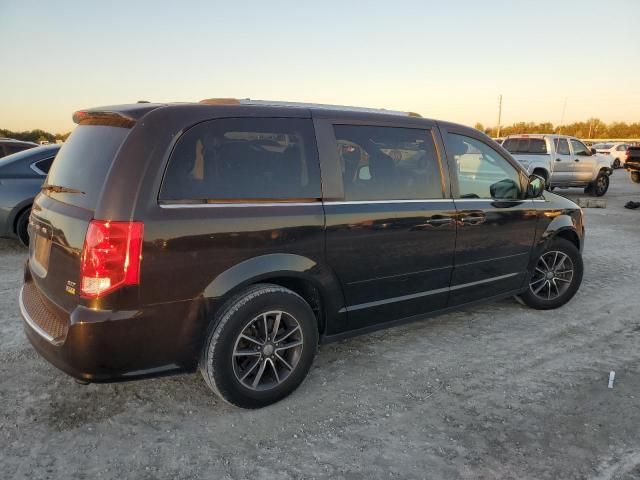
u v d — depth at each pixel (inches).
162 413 117.8
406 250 140.6
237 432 111.3
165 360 106.9
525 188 177.0
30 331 111.3
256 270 113.0
